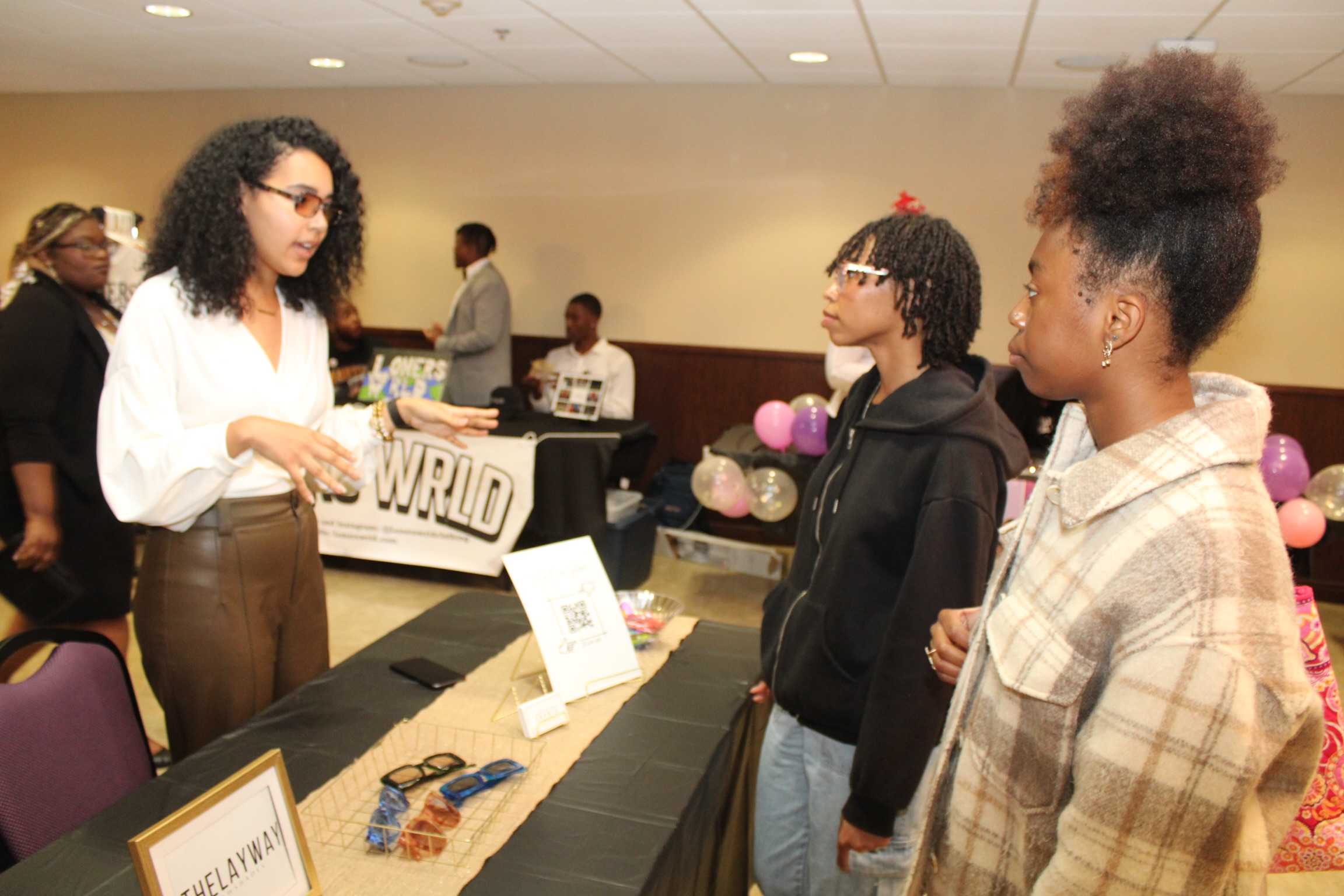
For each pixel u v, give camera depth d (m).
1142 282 0.70
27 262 2.35
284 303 1.68
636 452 4.32
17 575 2.37
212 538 1.54
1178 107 0.69
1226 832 0.64
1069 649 0.73
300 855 0.99
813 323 5.16
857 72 4.47
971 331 1.32
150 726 2.81
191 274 1.48
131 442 1.46
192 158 1.50
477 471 3.98
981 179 4.79
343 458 1.39
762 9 3.34
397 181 5.75
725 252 5.24
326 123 5.84
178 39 4.40
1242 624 0.63
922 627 1.18
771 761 1.50
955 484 1.21
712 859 1.43
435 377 4.14
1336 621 4.18
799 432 3.60
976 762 0.84
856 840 1.28
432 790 1.22
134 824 1.15
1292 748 0.71
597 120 5.34
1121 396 0.75
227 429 1.39
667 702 1.53
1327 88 4.08
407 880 1.04
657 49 4.20
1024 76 4.29
